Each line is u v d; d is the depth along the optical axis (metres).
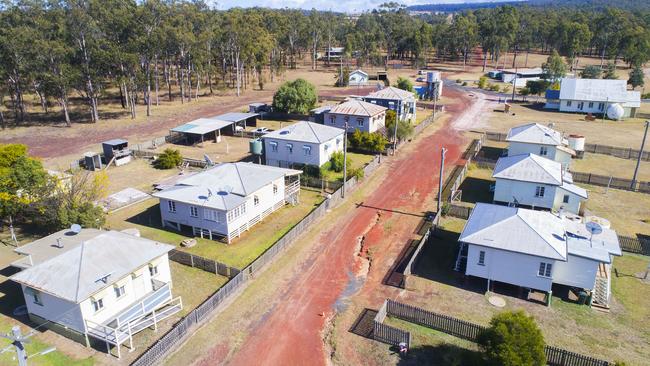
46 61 74.56
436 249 36.81
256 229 40.34
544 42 190.62
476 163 56.38
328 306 29.77
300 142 52.12
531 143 53.66
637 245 36.19
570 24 161.12
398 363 24.70
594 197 47.25
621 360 24.64
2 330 27.00
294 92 78.19
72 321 25.75
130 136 71.81
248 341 26.59
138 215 43.16
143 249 29.36
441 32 173.75
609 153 61.47
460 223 41.38
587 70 118.00
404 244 37.72
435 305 29.62
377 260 35.28
